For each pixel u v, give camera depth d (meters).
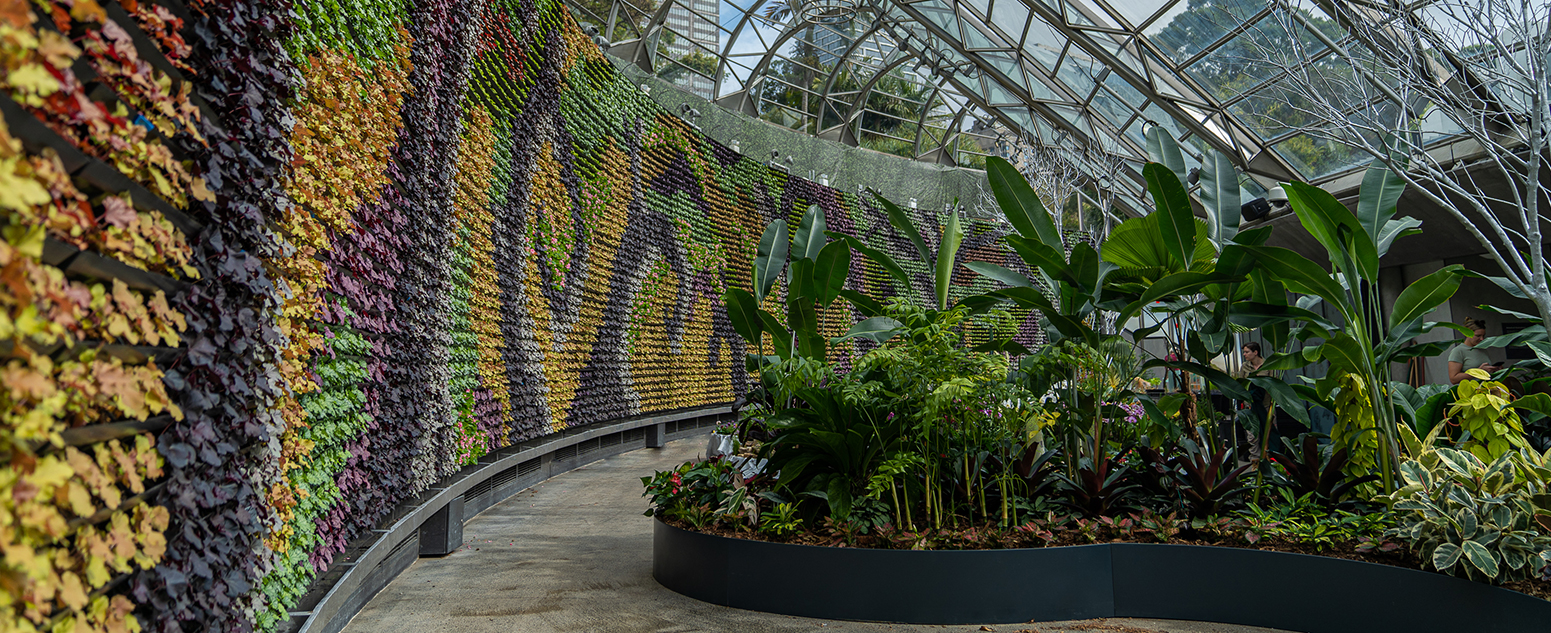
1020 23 13.18
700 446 11.40
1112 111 14.07
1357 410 4.04
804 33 17.88
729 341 13.29
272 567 2.39
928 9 14.80
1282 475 4.54
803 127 20.02
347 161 3.22
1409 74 5.01
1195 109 11.66
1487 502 3.05
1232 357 6.98
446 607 3.74
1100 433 4.27
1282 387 4.30
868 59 19.16
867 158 19.03
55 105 1.14
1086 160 15.23
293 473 2.68
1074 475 4.40
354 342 3.38
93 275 1.38
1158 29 10.63
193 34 1.88
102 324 1.36
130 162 1.51
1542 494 3.04
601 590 4.08
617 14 15.01
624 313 9.90
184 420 1.73
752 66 17.94
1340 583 3.30
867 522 3.99
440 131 4.99
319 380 2.88
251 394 2.12
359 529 3.47
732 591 3.81
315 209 2.84
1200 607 3.58
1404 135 5.68
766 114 19.31
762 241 7.06
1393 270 10.69
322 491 2.97
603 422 9.70
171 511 1.73
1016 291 4.39
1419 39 5.18
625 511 6.37
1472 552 2.92
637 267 10.32
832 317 15.70
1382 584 3.20
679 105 15.38
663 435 11.30
